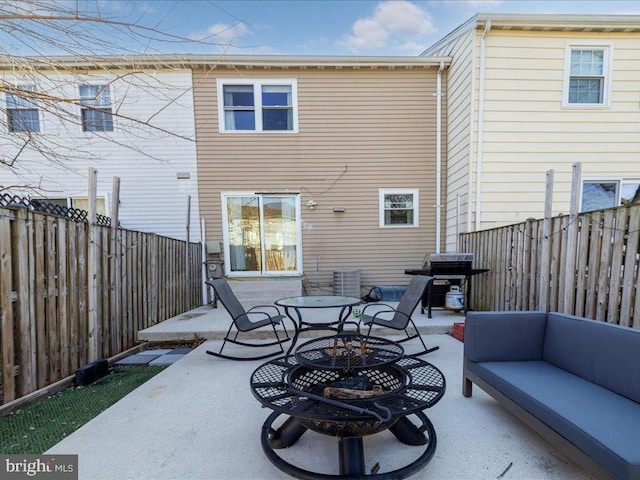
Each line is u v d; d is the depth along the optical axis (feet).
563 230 10.14
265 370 6.73
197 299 19.66
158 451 5.72
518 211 16.42
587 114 16.20
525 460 5.35
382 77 19.93
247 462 5.44
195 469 5.25
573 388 5.66
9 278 7.39
